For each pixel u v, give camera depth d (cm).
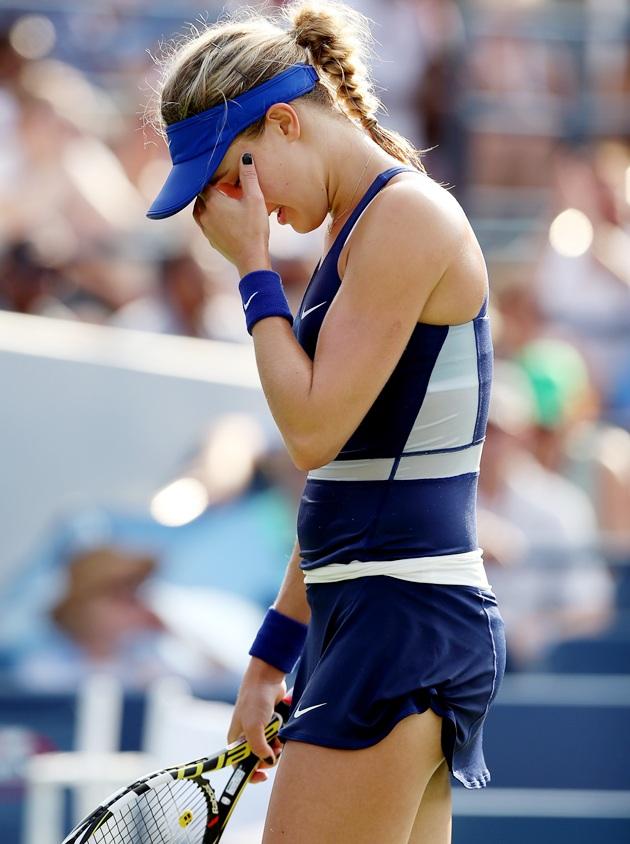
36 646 1579
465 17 2372
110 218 2080
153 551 1620
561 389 1991
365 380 753
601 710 1636
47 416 1614
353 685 766
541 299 2217
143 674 1570
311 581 820
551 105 2395
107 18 2242
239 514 1648
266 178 799
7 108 2141
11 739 1525
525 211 2344
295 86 799
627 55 2434
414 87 2322
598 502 1961
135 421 1630
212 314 2027
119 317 2009
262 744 869
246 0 2145
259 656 895
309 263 2106
